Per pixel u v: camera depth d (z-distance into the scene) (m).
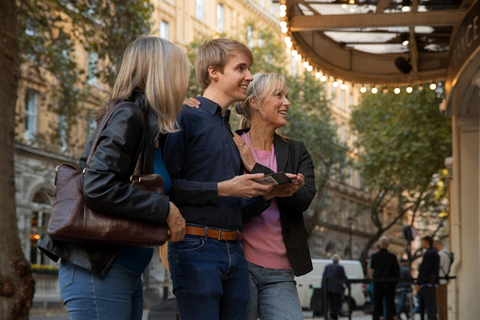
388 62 10.79
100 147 2.59
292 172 3.74
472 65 8.53
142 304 2.83
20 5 16.81
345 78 10.76
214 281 3.04
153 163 2.80
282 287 3.55
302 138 34.72
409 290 17.30
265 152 3.79
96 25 17.22
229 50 3.49
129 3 17.05
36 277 30.14
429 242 12.54
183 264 3.05
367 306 26.30
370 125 28.73
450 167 12.29
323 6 9.30
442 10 8.83
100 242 2.55
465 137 10.87
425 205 36.06
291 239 3.58
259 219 3.58
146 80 2.81
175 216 2.63
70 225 2.48
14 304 10.62
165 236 2.59
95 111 2.82
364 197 65.06
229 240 3.14
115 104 2.75
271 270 3.55
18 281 10.80
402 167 27.11
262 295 3.56
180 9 42.06
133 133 2.65
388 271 13.26
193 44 34.94
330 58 10.50
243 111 3.87
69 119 22.31
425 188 30.97
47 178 32.69
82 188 2.55
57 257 2.73
